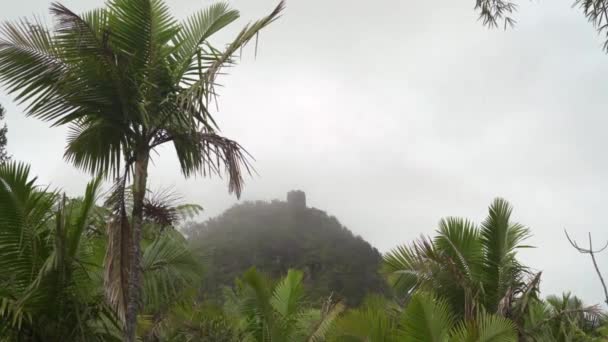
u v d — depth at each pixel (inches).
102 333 315.3
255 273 443.8
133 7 279.7
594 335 500.1
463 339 343.3
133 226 268.1
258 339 468.4
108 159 292.2
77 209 337.4
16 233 294.4
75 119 291.7
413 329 343.0
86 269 309.3
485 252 440.5
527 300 394.0
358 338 368.2
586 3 223.5
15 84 273.9
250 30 257.8
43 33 269.7
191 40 296.7
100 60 269.0
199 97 263.0
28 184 291.3
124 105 276.4
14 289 292.4
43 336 289.0
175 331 430.3
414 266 430.6
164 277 350.9
